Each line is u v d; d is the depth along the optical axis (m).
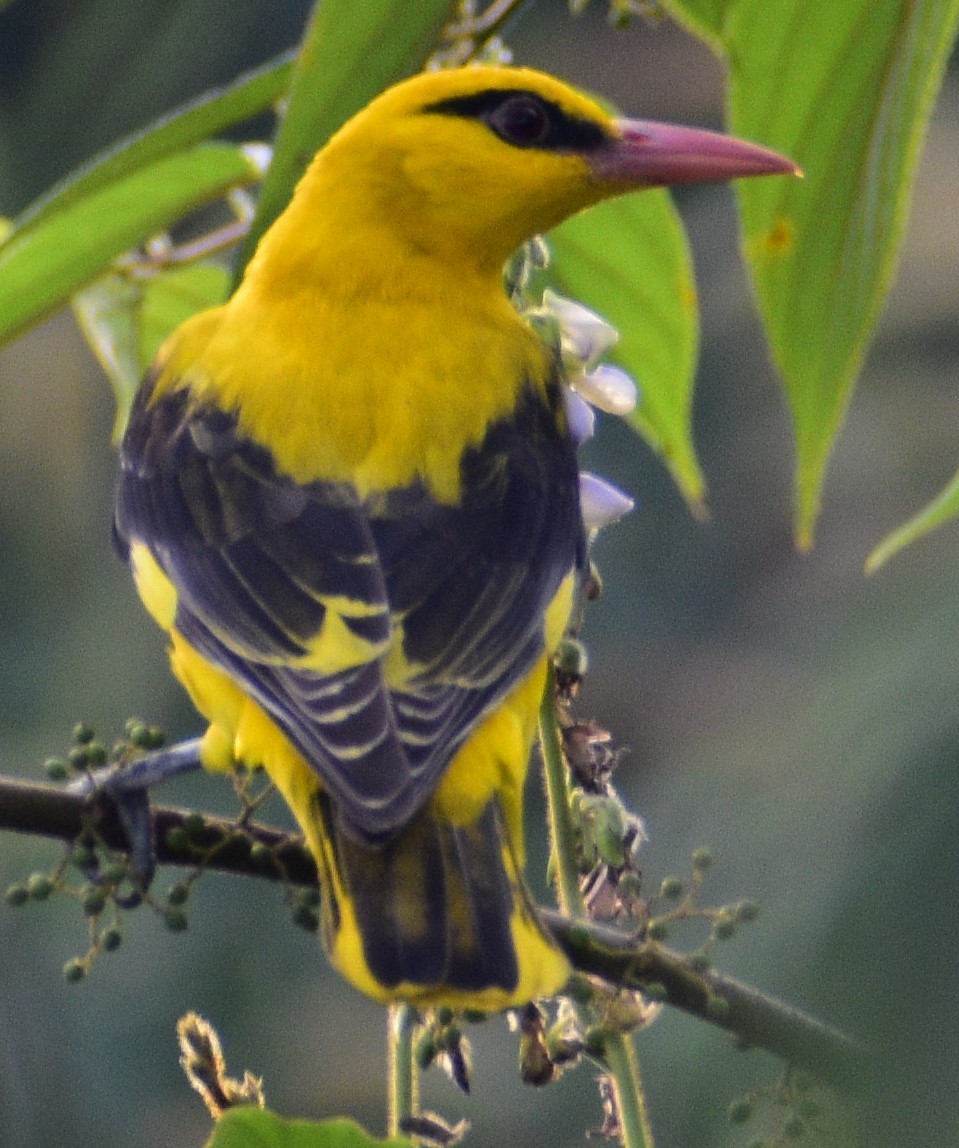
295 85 4.70
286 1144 4.05
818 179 5.13
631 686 11.89
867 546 11.86
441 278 6.85
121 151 5.28
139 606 11.76
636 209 6.79
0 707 11.52
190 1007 10.94
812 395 5.24
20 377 12.36
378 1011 11.38
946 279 12.02
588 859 4.90
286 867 5.40
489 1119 10.77
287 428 6.31
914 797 3.49
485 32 6.25
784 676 10.76
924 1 4.98
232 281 4.84
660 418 6.56
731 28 5.14
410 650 5.57
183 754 5.79
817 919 3.11
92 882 5.27
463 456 6.24
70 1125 9.87
